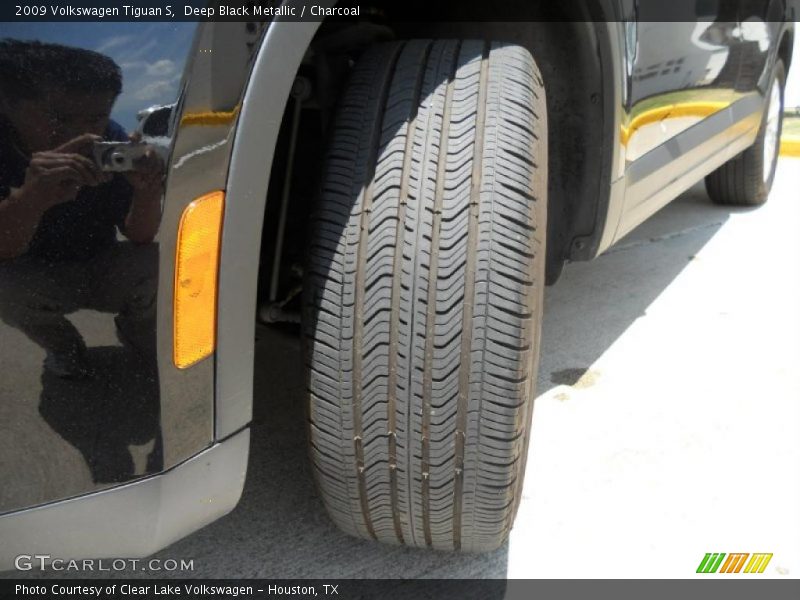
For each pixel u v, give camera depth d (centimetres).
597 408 274
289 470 239
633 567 204
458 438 164
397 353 162
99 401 133
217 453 147
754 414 272
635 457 247
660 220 492
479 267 159
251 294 143
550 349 318
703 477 238
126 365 132
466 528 181
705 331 335
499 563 204
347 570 202
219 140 131
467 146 164
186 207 129
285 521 218
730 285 386
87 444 135
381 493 174
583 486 233
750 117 416
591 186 231
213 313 138
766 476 239
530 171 165
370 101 171
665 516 222
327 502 183
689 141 315
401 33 216
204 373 140
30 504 136
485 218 160
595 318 347
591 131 224
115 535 142
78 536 140
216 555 206
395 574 201
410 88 171
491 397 162
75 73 121
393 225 161
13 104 120
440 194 161
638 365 305
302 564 204
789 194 554
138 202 125
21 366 129
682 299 368
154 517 142
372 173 165
